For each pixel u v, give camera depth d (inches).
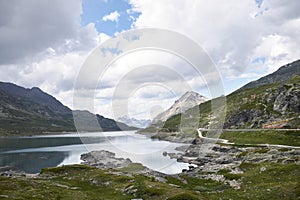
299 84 5994.1
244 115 5826.8
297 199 1374.3
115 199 1425.9
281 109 5467.5
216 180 2046.0
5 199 1246.3
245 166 2320.4
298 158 2246.6
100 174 1971.0
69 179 2014.0
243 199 1501.0
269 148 3171.8
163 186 1568.7
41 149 5684.1
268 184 1700.3
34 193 1446.9
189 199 1317.7
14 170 3410.4
